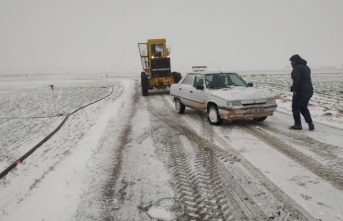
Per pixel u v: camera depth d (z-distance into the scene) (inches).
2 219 121.9
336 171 158.1
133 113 369.4
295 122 255.9
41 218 120.6
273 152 194.1
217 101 275.0
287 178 150.4
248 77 1400.1
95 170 171.3
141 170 168.7
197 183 147.9
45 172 172.7
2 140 265.7
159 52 609.3
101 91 716.7
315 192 133.7
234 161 178.9
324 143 211.5
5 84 1209.4
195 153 197.3
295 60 244.7
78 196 138.7
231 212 118.9
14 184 159.2
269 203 125.0
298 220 111.4
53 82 1259.2
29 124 333.1
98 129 280.2
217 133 252.8
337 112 350.9
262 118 297.7
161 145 219.3
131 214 119.9
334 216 113.2
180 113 364.8
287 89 701.9
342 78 1264.8
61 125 310.2
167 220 114.7
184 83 356.5
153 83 594.6
